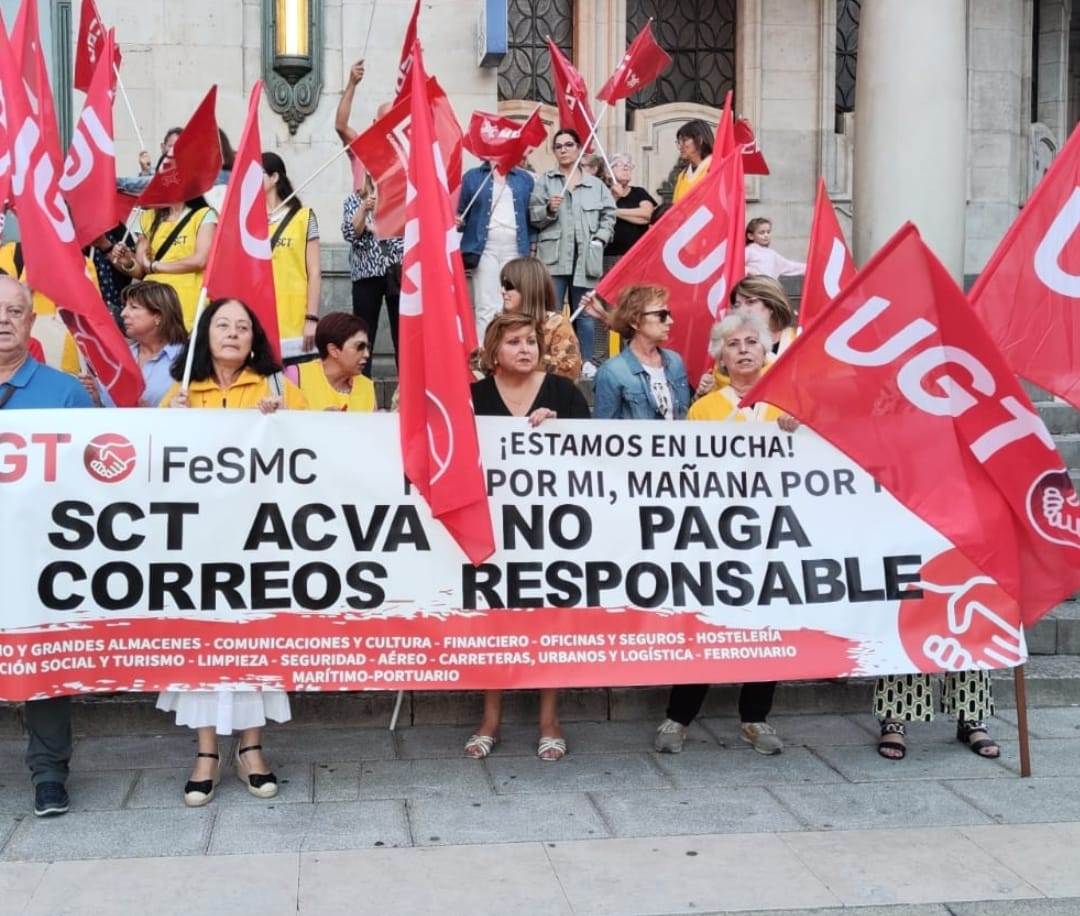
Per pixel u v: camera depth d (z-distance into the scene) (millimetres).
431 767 5441
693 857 4562
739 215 6461
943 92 8406
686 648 5289
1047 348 5441
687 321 6465
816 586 5387
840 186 12312
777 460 5395
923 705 5617
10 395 4941
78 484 4887
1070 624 6773
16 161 5266
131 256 6926
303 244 7258
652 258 6430
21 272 6828
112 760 5461
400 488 5090
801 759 5625
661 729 5691
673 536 5309
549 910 4148
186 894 4215
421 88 4930
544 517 5223
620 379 5879
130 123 10125
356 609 5070
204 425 4984
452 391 4941
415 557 5109
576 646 5219
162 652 4945
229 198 5254
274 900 4184
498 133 8188
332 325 5832
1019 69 13000
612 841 4695
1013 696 6309
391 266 8078
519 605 5188
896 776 5422
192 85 10125
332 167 10273
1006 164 12797
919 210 8445
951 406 5387
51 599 4855
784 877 4414
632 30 12250
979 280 5445
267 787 5059
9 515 4828
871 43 8516
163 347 6012
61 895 4191
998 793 5230
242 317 5203
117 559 4910
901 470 5422
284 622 5023
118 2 10031
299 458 5035
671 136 12164
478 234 8383
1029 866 4520
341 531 5059
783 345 6316
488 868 4449
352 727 5930
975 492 5461
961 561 5441
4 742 5586
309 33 10086
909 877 4426
